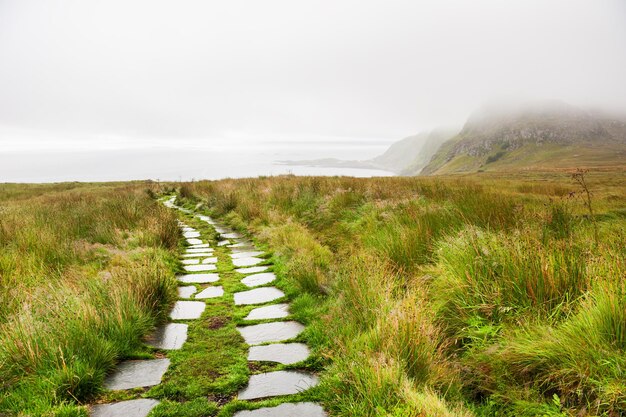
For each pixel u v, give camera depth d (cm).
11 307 432
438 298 439
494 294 386
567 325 320
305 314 477
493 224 645
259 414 294
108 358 357
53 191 2788
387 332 355
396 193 1100
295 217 1055
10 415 282
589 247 434
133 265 581
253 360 379
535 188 1670
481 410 288
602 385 257
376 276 475
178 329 450
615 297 302
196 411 296
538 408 269
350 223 916
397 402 280
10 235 755
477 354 341
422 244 595
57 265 604
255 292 581
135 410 298
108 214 1005
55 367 333
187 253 831
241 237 998
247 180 1928
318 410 299
